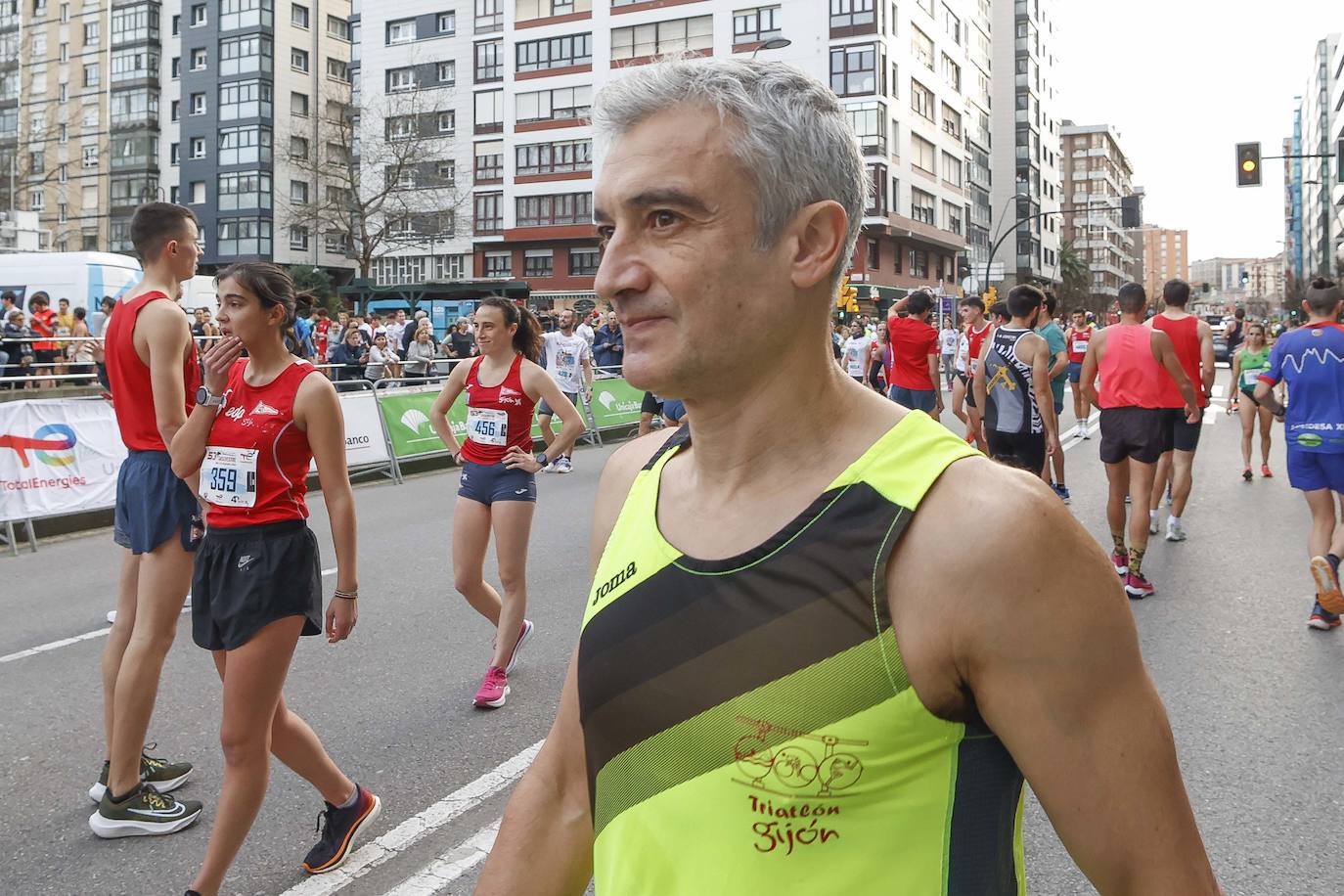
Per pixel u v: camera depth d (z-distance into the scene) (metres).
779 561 0.99
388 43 60.41
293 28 63.66
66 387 14.49
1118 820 0.93
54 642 6.16
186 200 64.50
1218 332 40.22
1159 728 0.95
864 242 52.50
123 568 3.88
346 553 3.23
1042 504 0.95
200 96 63.69
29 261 23.39
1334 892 3.10
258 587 2.98
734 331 1.04
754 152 1.03
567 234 55.66
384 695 5.00
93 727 4.73
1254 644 5.54
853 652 0.95
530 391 4.87
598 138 1.12
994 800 0.99
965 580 0.92
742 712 0.98
